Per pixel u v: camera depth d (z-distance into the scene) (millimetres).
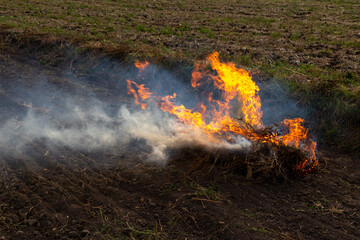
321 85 6188
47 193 3824
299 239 3297
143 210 3660
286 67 7480
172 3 19312
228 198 3859
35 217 3494
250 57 8211
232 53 8586
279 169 4164
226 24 13078
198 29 11852
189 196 3848
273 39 10602
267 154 4367
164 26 12164
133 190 3977
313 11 17922
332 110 5691
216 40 10086
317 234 3369
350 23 14086
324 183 4230
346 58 8531
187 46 9148
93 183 4070
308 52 9070
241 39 10406
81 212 3590
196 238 3309
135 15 14461
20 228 3357
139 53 8023
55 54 8477
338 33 11742
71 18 12742
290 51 9109
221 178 4191
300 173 4375
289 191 4051
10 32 9406
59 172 4242
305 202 3859
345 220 3580
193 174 4250
